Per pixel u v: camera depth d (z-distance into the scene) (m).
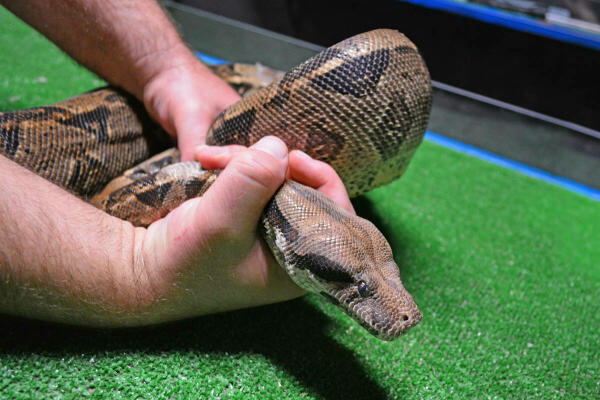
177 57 0.48
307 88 0.38
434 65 0.84
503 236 0.53
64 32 0.48
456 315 0.41
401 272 0.45
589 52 0.72
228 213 0.28
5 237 0.27
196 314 0.33
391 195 0.59
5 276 0.27
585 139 0.73
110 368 0.30
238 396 0.30
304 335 0.35
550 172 0.77
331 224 0.32
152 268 0.30
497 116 0.79
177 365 0.31
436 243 0.50
